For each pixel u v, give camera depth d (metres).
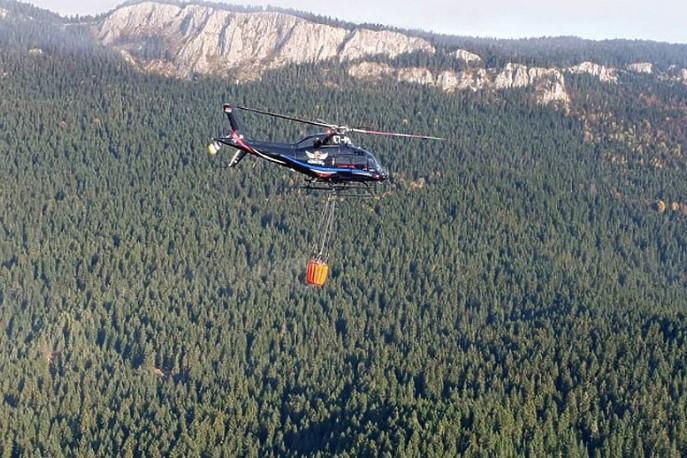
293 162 152.62
